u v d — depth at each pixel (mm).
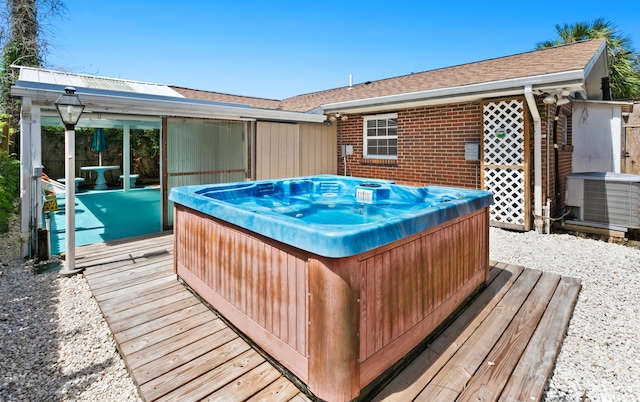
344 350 1730
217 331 2543
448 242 2582
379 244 1821
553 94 5156
